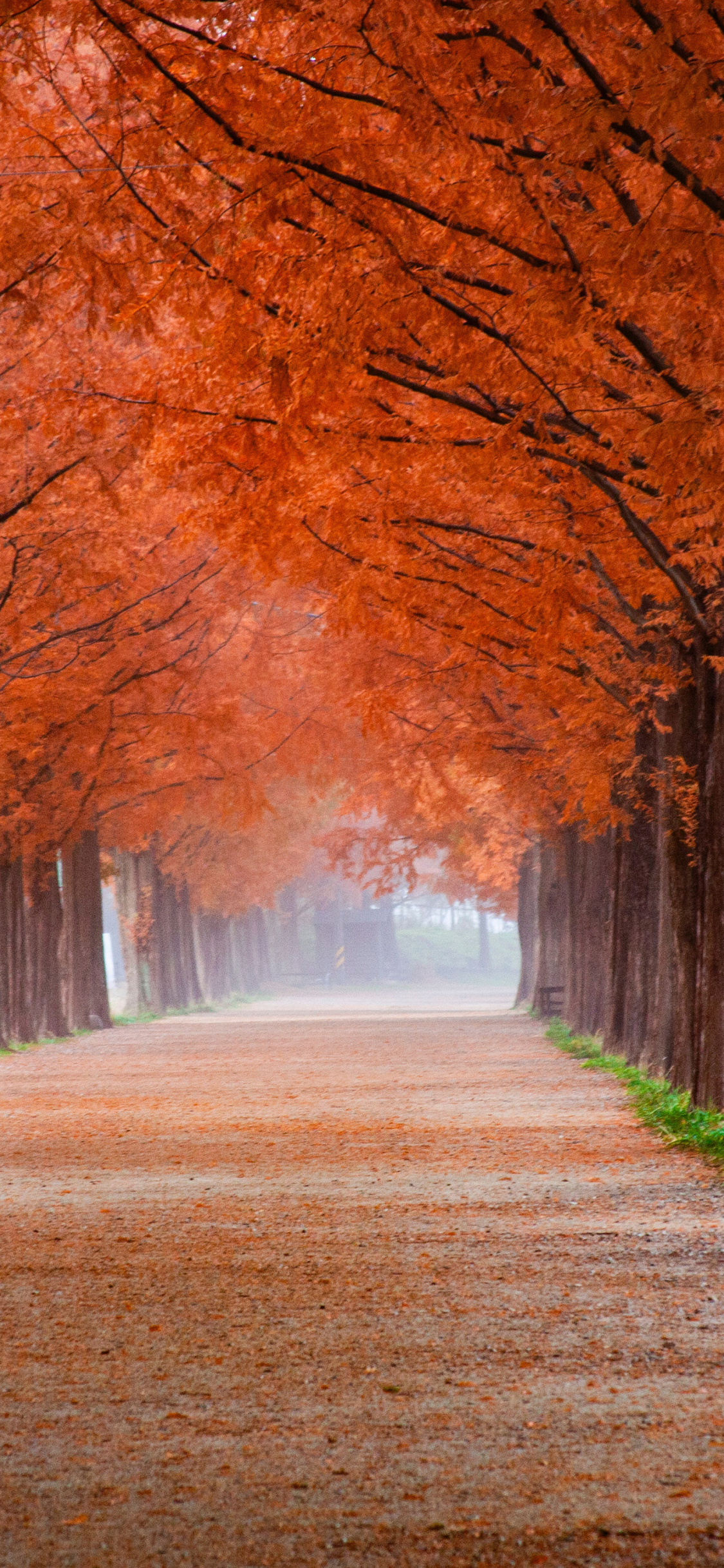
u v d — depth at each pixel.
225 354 12.23
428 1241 11.28
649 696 22.52
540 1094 23.48
